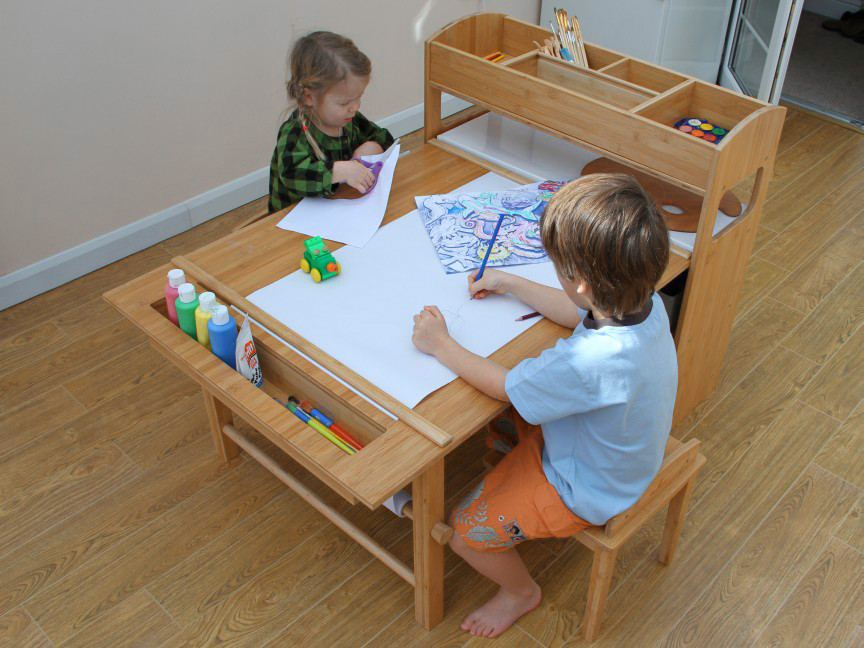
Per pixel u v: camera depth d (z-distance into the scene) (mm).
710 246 1863
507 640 1820
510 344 1583
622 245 1250
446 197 1992
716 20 3697
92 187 2799
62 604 1882
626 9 3699
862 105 3932
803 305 2746
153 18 2682
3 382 2449
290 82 1930
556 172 2133
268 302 1679
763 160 1879
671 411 1512
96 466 2203
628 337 1349
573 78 2070
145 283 1745
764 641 1810
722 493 2129
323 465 1346
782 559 1974
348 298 1692
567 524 1568
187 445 2266
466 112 3973
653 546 2004
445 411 1440
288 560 1983
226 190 3170
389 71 3527
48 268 2775
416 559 1722
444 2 3568
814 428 2307
